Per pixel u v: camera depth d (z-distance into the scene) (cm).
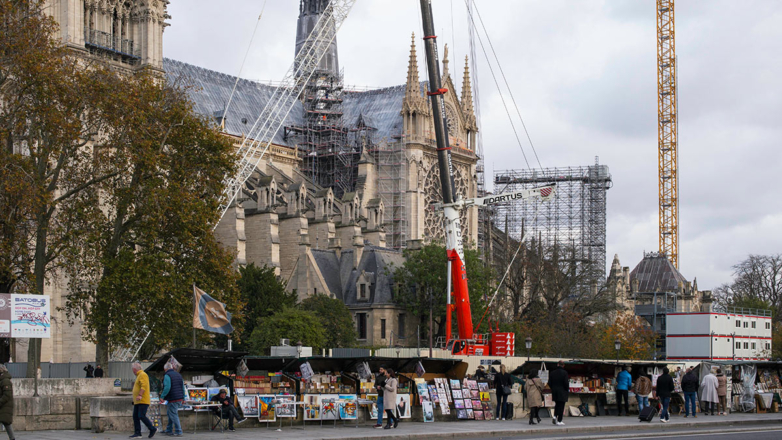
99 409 4031
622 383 5691
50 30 6575
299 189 12988
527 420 5172
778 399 6488
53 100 6300
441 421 4988
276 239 12375
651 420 5278
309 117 16912
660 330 18688
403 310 12475
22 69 6172
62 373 7712
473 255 12212
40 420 4212
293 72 17412
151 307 6712
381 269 12794
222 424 4134
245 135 15112
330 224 13500
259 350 9494
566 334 11844
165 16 10681
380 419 4475
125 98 6406
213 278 6962
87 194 6725
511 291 13962
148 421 3797
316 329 9869
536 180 19350
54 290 8950
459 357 6600
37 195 5881
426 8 7700
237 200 11931
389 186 15638
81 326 8938
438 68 7700
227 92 15562
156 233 6600
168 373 3872
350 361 4800
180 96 7388
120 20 10350
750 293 17850
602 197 19100
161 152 6800
